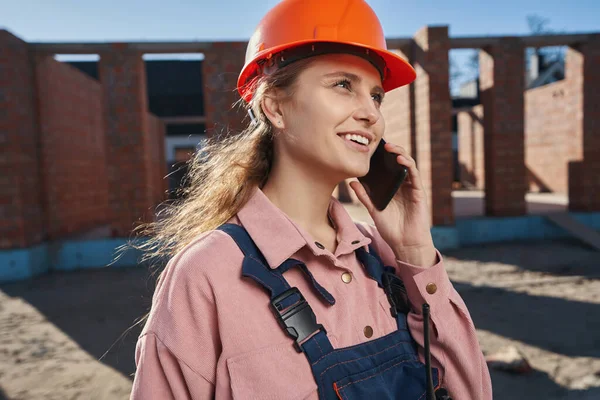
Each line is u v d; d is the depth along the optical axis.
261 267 0.89
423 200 1.11
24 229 7.90
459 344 1.05
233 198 1.09
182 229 1.20
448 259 7.95
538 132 16.92
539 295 5.84
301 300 0.89
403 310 1.10
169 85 19.36
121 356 4.35
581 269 7.05
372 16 1.04
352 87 0.99
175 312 0.87
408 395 0.93
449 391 1.04
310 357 0.85
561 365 3.83
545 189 16.69
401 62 1.12
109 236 9.17
